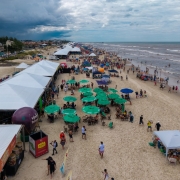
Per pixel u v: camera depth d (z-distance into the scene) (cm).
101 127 1778
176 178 1155
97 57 7406
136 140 1570
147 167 1248
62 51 7238
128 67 5500
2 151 933
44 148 1321
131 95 2828
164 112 2198
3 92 1689
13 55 7731
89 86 3206
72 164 1248
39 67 3061
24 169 1171
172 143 1320
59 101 2416
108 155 1360
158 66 5966
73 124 1717
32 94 1827
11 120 1505
